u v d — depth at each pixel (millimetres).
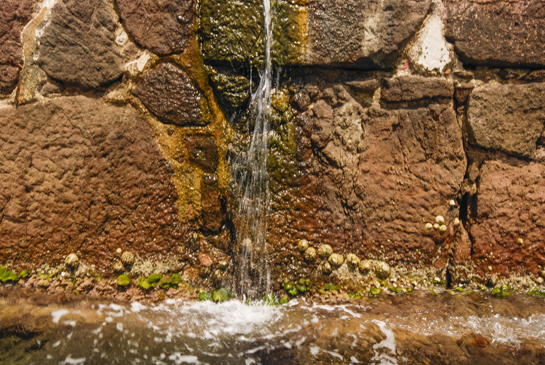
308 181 2479
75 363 1876
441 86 2385
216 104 2459
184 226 2521
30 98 2293
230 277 2523
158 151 2441
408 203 2498
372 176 2482
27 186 2367
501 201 2488
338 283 2510
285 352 2006
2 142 2316
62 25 2232
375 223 2523
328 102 2416
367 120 2436
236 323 2252
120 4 2256
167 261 2512
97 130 2359
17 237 2402
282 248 2490
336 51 2291
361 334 2129
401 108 2424
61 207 2402
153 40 2307
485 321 2205
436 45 2357
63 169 2371
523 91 2385
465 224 2549
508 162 2480
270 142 2445
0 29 2215
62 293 2385
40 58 2254
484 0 2293
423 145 2459
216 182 2506
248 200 2494
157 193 2477
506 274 2518
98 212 2434
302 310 2373
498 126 2420
